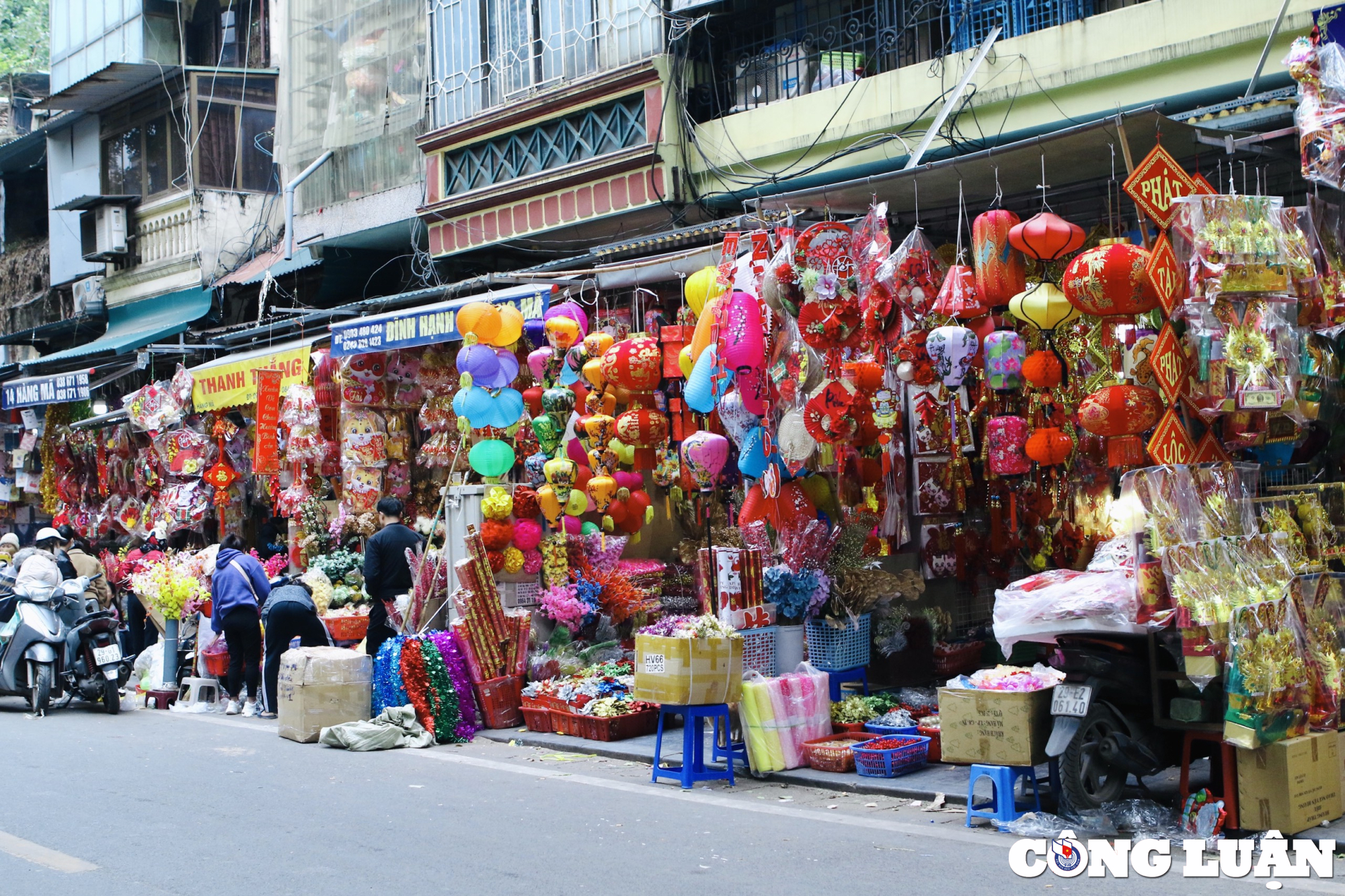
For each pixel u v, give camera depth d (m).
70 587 11.62
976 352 7.88
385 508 10.79
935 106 10.53
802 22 11.80
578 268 12.40
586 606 10.52
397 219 15.13
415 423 13.52
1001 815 6.52
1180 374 6.48
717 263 9.81
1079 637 6.50
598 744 9.10
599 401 10.09
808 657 9.05
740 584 8.73
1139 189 6.36
